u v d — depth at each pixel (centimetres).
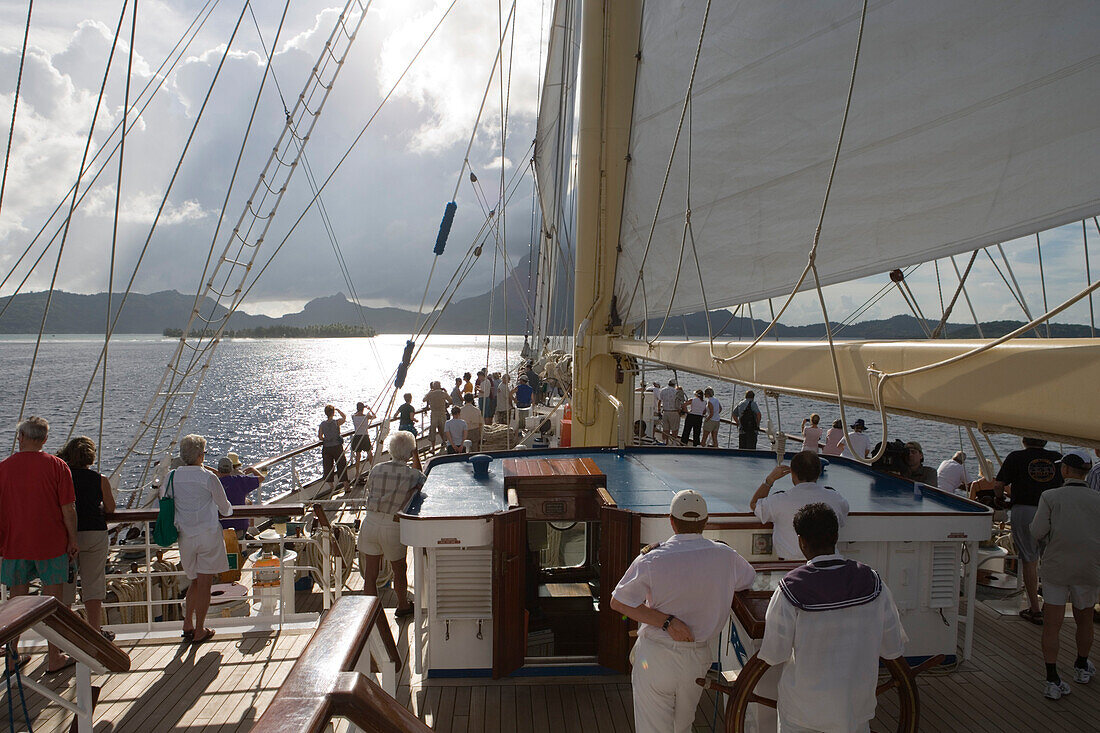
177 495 489
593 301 721
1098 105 214
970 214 259
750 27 394
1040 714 406
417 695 421
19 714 399
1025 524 538
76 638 286
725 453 672
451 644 441
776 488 525
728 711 266
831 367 232
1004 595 603
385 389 1057
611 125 701
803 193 356
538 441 1274
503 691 425
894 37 289
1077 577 419
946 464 718
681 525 306
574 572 516
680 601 294
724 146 430
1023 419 155
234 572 655
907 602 455
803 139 355
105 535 478
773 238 386
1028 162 236
